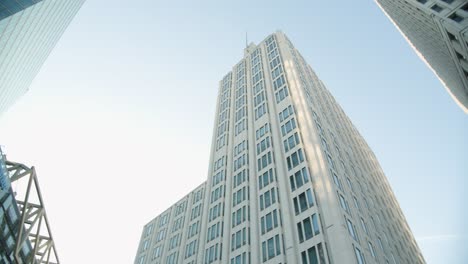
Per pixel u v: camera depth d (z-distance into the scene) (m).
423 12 56.53
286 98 67.06
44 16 49.84
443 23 50.22
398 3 75.94
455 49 51.66
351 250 37.03
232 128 79.00
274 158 57.72
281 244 43.91
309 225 42.56
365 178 73.88
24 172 33.81
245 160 65.38
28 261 35.31
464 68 52.47
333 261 36.66
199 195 88.69
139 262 89.69
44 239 41.69
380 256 46.47
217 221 61.78
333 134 67.25
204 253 59.03
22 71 60.78
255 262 45.62
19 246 31.77
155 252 86.75
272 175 55.03
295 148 54.75
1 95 57.88
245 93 84.81
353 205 49.41
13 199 30.38
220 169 71.94
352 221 44.41
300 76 73.19
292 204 47.66
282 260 41.94
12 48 47.16
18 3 39.28
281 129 61.84
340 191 47.75
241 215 55.78
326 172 46.59
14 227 31.59
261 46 96.19
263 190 54.75
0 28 39.34
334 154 57.66
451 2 49.78
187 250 75.00
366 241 44.62
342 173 54.69
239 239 52.41
